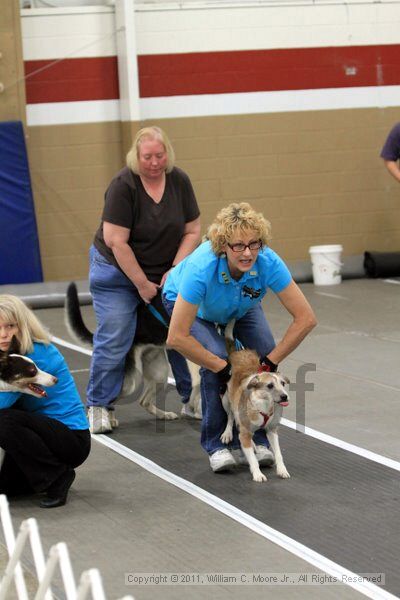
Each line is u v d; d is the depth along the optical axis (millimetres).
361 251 15062
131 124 13641
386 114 14836
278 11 14250
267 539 4941
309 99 14523
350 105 14688
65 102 13734
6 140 13195
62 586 4438
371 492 5598
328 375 8547
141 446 6695
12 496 5730
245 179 14492
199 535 5035
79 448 5559
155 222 6809
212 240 5453
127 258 6695
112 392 7051
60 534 5109
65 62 13664
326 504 5426
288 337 5777
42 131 13703
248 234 5297
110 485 5902
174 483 5891
